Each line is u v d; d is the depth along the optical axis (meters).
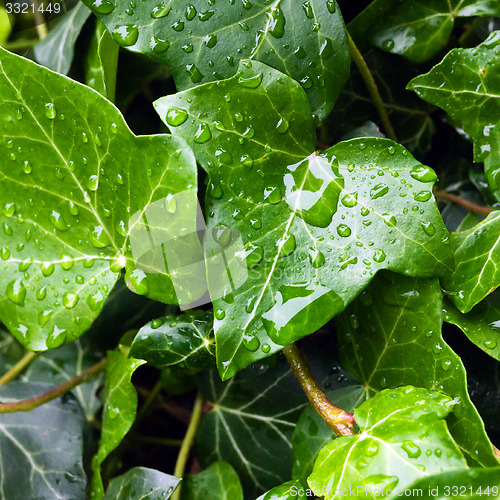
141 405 0.37
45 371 0.37
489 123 0.33
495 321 0.32
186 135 0.31
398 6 0.34
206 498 0.34
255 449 0.35
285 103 0.32
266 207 0.32
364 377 0.33
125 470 0.37
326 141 0.35
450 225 0.35
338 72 0.32
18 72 0.32
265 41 0.32
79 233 0.33
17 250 0.33
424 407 0.30
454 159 0.36
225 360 0.31
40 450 0.35
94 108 0.31
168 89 0.35
